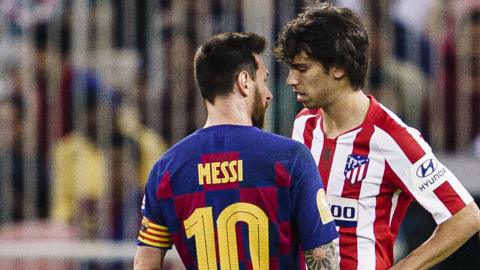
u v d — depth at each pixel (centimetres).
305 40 1327
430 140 2444
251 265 1267
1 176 2391
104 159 2405
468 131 2430
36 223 2391
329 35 1324
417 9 2494
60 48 2423
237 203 1272
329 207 1367
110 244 2370
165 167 1309
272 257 1272
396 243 2255
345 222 1370
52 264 2361
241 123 1295
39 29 2434
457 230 1345
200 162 1290
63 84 2416
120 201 2405
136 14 2441
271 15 2366
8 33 2447
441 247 1346
